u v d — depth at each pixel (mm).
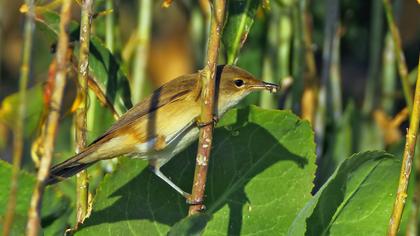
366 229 9555
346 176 9320
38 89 11430
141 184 9641
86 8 8586
